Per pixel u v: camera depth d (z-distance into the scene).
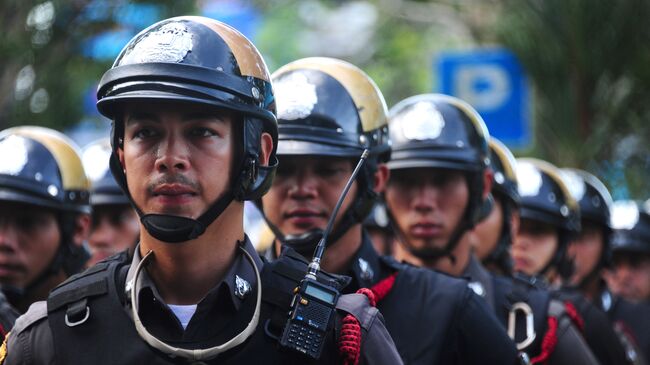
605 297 11.39
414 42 24.50
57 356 4.46
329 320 4.46
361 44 26.42
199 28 4.58
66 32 13.26
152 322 4.47
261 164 4.71
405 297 6.41
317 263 4.59
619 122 16.78
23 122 13.29
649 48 16.53
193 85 4.44
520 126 15.69
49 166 7.72
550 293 7.81
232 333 4.45
